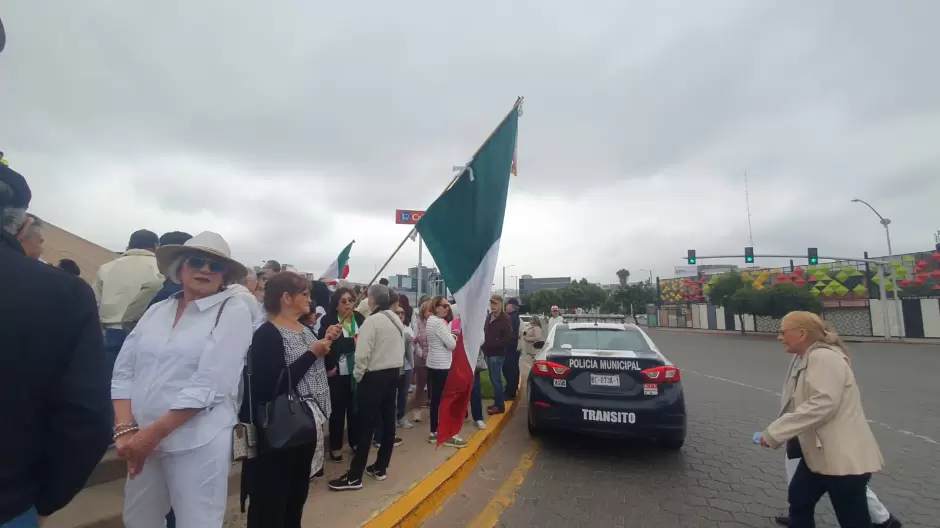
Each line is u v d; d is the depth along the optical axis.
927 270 32.56
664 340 31.23
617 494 4.57
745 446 6.12
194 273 2.38
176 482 2.22
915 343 27.41
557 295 65.44
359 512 3.64
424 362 6.72
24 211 1.59
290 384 2.68
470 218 3.77
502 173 3.71
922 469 5.34
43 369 1.44
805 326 3.20
